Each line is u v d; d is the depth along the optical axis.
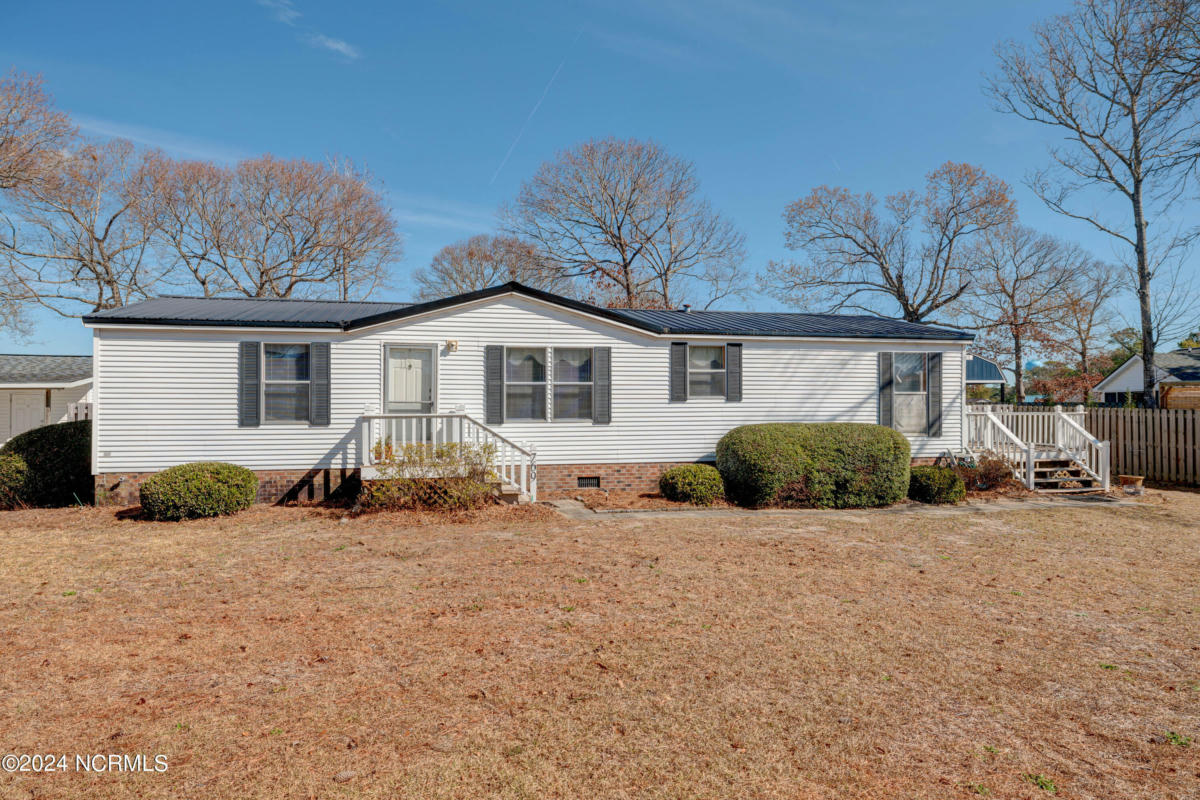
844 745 3.95
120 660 5.12
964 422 15.97
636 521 11.02
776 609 6.43
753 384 14.80
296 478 12.45
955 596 6.97
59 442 12.40
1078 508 12.94
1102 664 5.20
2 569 7.82
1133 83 21.33
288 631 5.75
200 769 3.63
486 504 11.77
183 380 11.97
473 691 4.60
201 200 33.84
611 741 3.96
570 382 13.82
